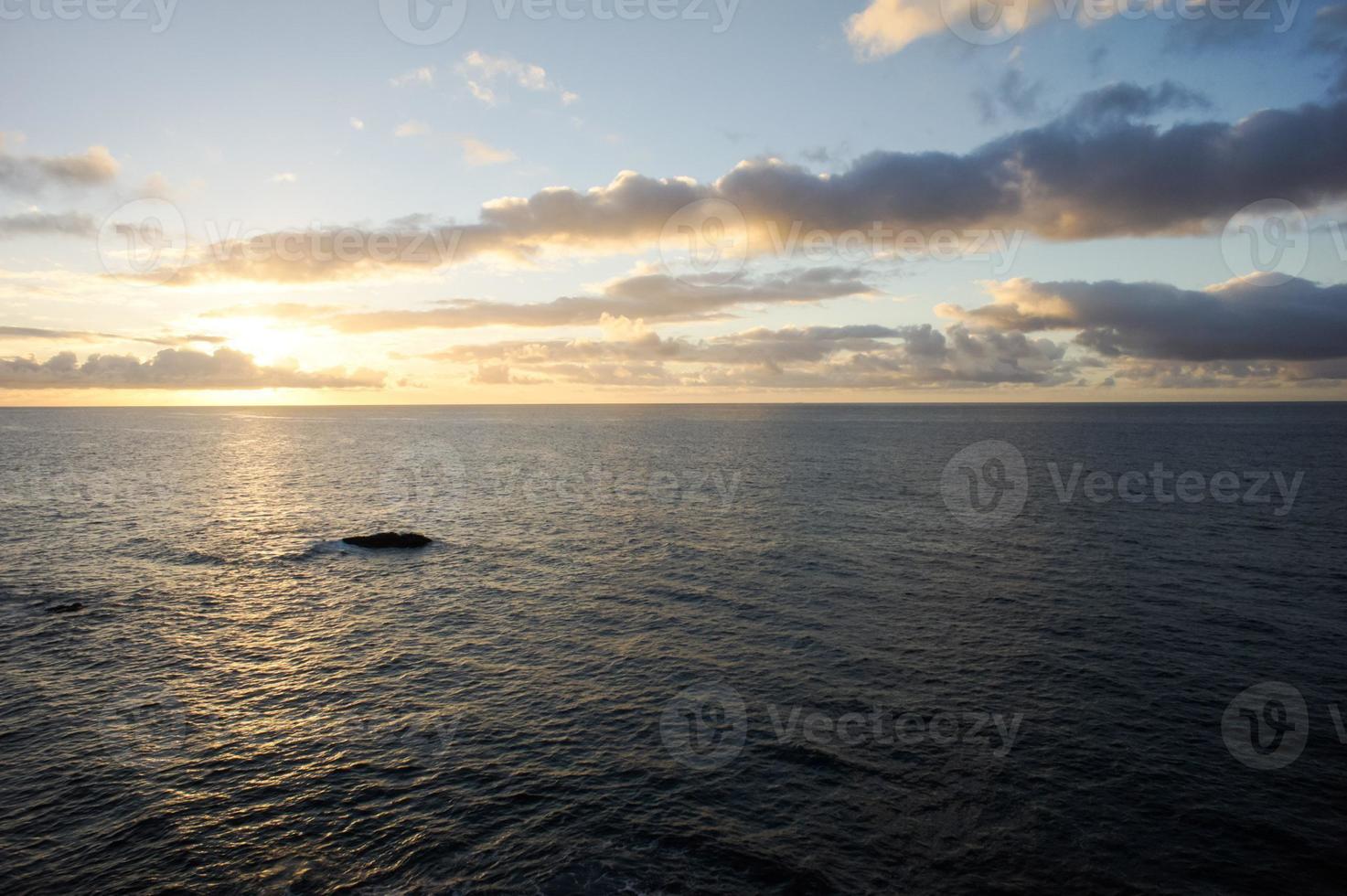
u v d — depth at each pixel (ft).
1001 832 53.31
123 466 320.91
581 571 129.39
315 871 49.52
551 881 48.42
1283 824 54.08
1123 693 75.77
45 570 130.93
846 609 104.58
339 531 168.14
